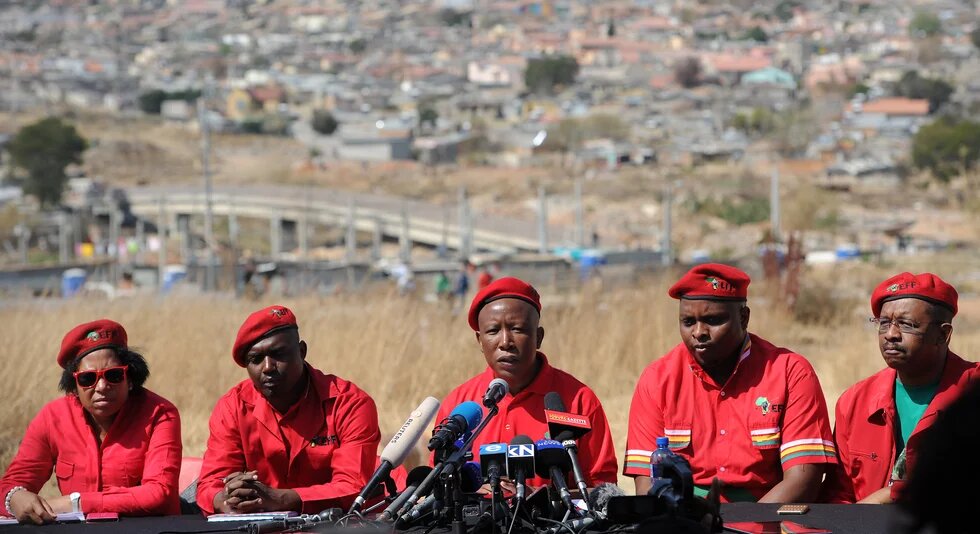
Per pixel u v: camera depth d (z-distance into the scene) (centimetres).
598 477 630
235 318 1644
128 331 1538
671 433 652
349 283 3250
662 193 11775
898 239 8775
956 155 12169
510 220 10650
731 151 14938
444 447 488
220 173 15900
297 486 651
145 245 10900
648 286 1903
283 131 19438
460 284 3494
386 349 1452
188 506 715
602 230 10431
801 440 630
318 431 648
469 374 1489
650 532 446
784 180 12812
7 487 654
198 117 19262
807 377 641
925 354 622
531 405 639
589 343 1608
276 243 10212
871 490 637
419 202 11781
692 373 654
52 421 673
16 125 18788
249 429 651
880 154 14138
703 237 9744
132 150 16900
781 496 620
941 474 261
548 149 16125
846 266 5225
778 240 3872
